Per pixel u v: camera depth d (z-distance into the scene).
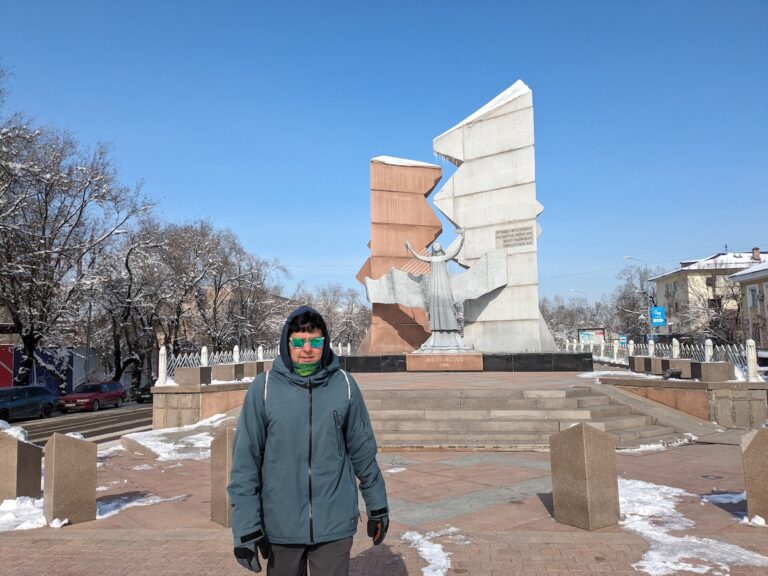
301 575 2.87
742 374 12.28
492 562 4.63
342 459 2.94
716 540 5.06
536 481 7.78
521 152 22.02
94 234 29.73
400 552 4.93
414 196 25.09
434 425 11.42
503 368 20.42
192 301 42.44
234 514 2.74
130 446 11.66
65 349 33.78
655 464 8.88
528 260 21.50
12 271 25.11
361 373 21.20
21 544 5.35
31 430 18.89
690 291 53.56
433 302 21.56
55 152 27.27
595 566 4.48
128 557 4.94
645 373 16.16
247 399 2.95
